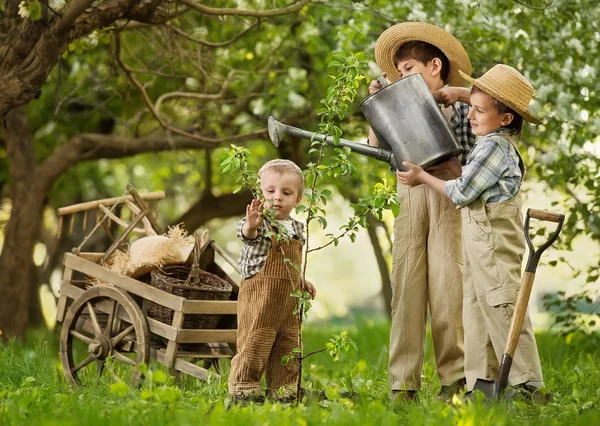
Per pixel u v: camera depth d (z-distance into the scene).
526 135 11.95
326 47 13.30
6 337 15.14
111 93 16.19
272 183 6.54
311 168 6.08
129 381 7.99
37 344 9.48
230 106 15.96
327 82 13.74
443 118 6.59
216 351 8.17
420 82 6.60
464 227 6.50
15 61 8.32
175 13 8.92
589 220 10.73
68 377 8.27
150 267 8.01
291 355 6.24
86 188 21.45
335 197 24.05
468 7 11.04
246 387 6.51
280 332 6.69
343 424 5.21
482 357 6.46
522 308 6.12
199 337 7.73
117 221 8.59
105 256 8.34
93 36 9.50
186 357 8.00
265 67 13.97
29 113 17.30
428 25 7.05
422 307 7.13
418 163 6.58
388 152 6.75
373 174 15.34
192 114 16.19
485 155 6.34
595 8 10.46
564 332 11.12
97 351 8.07
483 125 6.49
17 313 15.39
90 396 6.58
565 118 10.62
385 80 7.42
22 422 5.23
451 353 7.03
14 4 9.46
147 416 5.36
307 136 6.69
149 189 24.91
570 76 10.61
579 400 6.63
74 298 8.39
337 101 6.16
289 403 6.26
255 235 6.35
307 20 13.05
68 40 8.37
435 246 7.02
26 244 15.49
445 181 6.57
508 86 6.38
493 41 11.21
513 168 6.41
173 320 7.68
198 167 20.50
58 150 15.63
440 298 7.00
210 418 5.32
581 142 10.76
